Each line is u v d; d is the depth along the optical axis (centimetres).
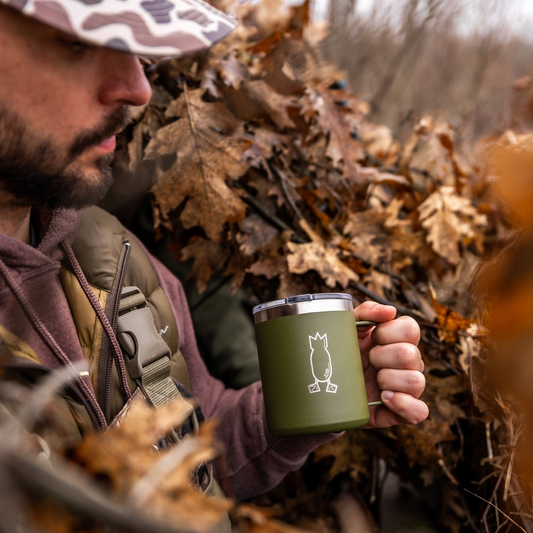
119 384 78
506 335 44
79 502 35
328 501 129
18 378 59
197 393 106
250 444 96
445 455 124
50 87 62
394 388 85
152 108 120
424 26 368
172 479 41
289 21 161
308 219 137
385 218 138
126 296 83
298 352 72
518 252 44
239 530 45
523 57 443
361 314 89
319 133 143
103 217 89
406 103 405
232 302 140
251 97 126
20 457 34
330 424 72
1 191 67
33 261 70
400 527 126
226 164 116
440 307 116
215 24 66
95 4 58
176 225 129
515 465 99
